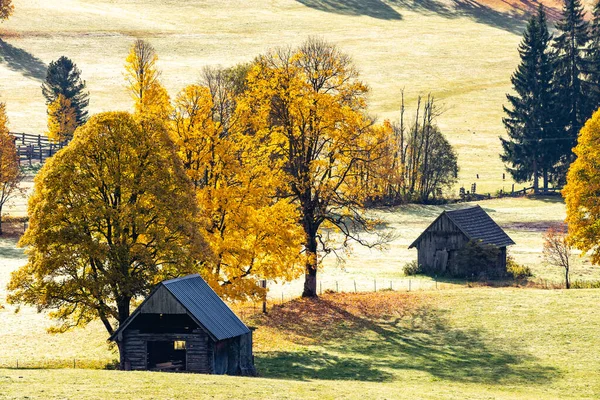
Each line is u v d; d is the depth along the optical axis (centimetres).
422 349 10188
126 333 8469
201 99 10406
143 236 9175
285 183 11581
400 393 7206
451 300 12338
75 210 8575
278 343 10350
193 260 9169
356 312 11862
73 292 8856
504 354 9894
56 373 6938
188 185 9075
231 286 10206
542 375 8969
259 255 10919
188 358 8294
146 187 8769
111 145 8781
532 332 10675
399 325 11256
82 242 8556
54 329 9188
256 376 8762
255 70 12075
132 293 8769
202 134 10312
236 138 10900
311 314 11731
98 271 9038
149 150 8906
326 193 12200
